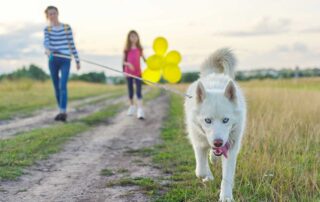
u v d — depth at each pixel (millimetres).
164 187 4902
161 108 11992
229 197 4289
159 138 7352
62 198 4594
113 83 39625
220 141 4340
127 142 7105
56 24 8688
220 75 5258
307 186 4566
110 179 5207
